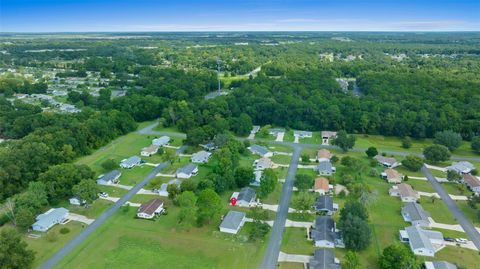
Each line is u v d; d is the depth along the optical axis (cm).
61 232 9181
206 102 19388
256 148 14825
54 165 11875
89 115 17788
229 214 9725
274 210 10281
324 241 8556
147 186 11794
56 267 7875
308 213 10106
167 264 8000
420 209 9881
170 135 17250
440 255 8250
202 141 15400
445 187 11675
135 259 8175
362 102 18838
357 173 12669
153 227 9469
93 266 7944
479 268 7812
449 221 9688
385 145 15800
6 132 16275
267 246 8638
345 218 8925
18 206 9475
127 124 17375
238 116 18888
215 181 11169
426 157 13475
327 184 11450
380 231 9244
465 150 14950
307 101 19262
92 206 10519
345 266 7500
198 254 8338
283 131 17675
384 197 11062
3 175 10700
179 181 11712
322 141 16288
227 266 7912
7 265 7119
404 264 7269
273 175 11025
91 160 13950
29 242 8775
